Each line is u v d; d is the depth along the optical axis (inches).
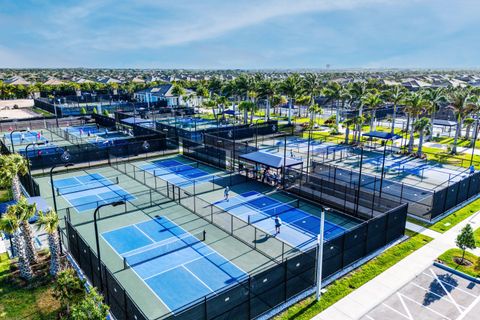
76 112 3432.6
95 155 1808.6
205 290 756.0
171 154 2054.6
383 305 706.2
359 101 2566.4
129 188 1446.9
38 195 1119.0
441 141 2316.7
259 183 1501.0
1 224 722.8
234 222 1104.8
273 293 685.3
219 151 1747.0
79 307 577.9
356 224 1090.7
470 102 1882.4
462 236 848.3
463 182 1221.1
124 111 3385.8
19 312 685.9
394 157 1929.1
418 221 1096.8
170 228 1063.6
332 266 797.2
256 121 3043.8
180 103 4215.1
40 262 857.5
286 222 1105.4
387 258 873.5
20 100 4734.3
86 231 1043.3
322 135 2512.3
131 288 764.6
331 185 1222.3
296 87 2832.2
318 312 681.0
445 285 772.0
